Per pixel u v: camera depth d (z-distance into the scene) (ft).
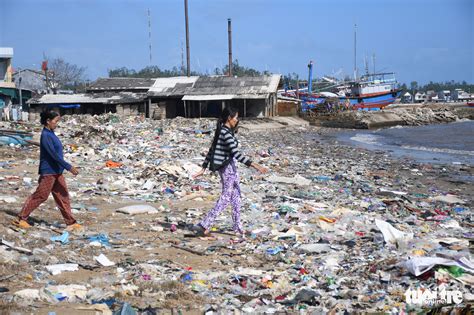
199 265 21.85
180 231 27.94
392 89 240.73
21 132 71.00
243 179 47.73
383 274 19.95
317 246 24.72
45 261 20.57
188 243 25.40
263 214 32.96
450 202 42.68
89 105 156.87
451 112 225.56
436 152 93.25
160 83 160.35
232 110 26.30
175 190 40.83
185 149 71.46
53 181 25.34
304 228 29.04
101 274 19.69
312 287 19.12
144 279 19.25
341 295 17.97
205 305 16.94
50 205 32.30
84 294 17.21
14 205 30.76
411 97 494.18
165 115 152.97
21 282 17.89
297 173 56.13
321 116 184.75
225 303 17.28
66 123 107.14
